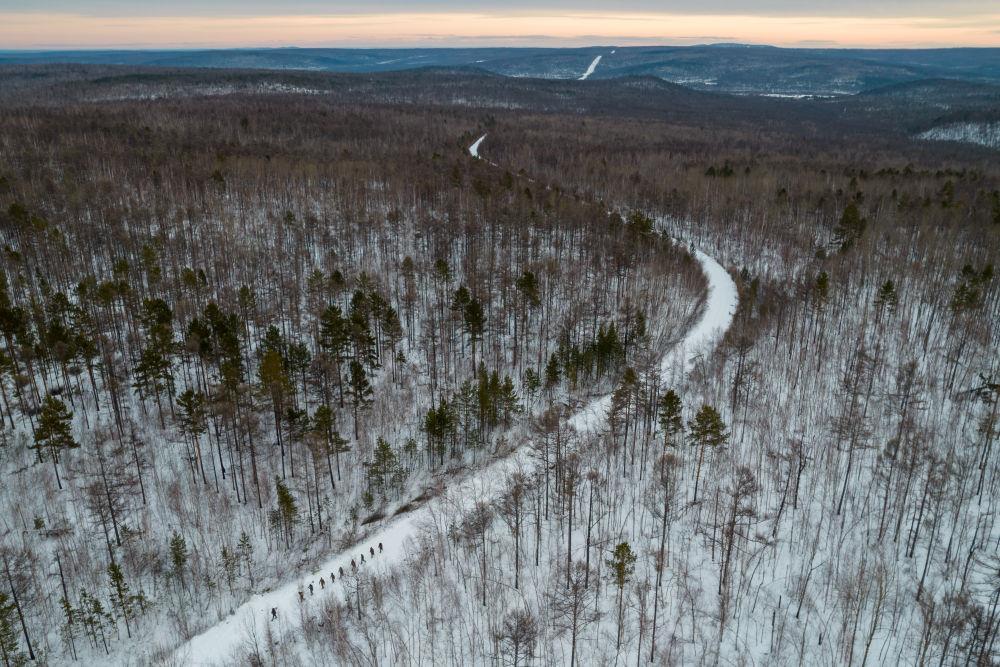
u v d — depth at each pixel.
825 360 73.44
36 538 52.91
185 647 43.50
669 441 57.34
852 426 56.84
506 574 45.94
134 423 66.19
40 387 68.44
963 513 49.00
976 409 61.97
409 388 75.19
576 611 39.09
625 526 50.34
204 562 51.59
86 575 50.25
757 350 76.19
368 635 41.19
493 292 94.75
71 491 57.59
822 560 45.84
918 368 69.69
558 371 73.00
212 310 70.50
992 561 44.06
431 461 62.41
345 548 51.72
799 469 50.84
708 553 46.91
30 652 42.91
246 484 60.09
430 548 48.94
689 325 84.69
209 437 63.81
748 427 61.38
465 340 84.44
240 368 67.62
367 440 66.19
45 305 77.56
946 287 84.88
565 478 50.69
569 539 44.91
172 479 59.94
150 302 71.38
